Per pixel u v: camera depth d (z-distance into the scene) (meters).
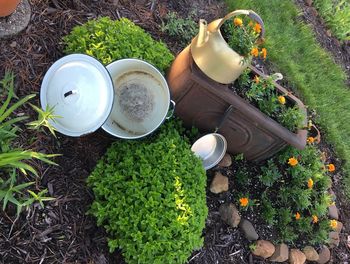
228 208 1.33
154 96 1.22
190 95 1.20
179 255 1.08
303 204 1.44
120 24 1.24
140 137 1.15
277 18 1.81
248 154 1.39
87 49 1.18
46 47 1.18
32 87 1.13
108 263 1.09
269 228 1.40
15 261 0.98
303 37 1.86
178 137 1.20
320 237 1.48
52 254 1.03
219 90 1.17
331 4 2.07
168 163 1.14
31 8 1.19
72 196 1.09
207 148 1.30
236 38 1.15
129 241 1.06
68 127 1.04
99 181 1.10
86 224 1.09
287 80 1.70
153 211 1.07
